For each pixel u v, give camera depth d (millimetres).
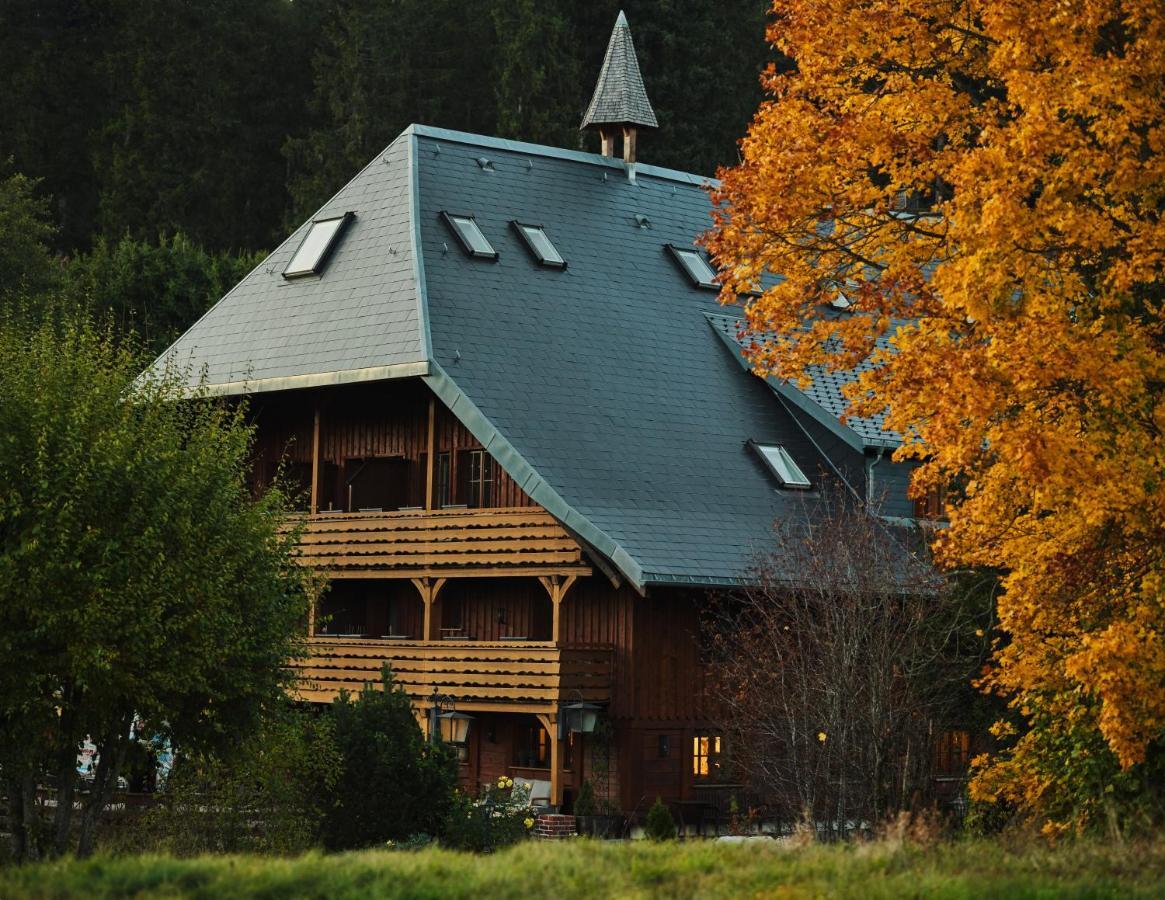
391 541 93375
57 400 63688
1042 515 51906
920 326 52656
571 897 36281
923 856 40625
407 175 101438
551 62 168500
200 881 38594
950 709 73625
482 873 38469
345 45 179000
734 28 177250
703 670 90250
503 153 107125
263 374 96875
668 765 88500
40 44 190875
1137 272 45594
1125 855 41312
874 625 71312
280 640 67438
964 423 50500
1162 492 44719
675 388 99375
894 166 52781
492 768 92812
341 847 69875
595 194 109562
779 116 53375
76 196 190250
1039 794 55531
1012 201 45156
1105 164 45875
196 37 187000
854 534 76688
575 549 85438
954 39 53812
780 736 69750
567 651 85938
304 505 102062
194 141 185625
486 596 95438
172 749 68688
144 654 61062
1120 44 48812
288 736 69062
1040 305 47281
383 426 98875
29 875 40156
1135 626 46812
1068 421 47781
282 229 178125
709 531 89000
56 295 136500
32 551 59781
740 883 37219
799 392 102188
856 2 53125
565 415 91750
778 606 75875
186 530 63125
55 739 62688
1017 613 50812
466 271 97125
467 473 94250
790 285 54094
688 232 112875
